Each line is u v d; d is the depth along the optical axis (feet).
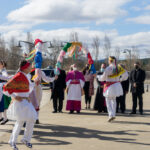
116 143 18.65
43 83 78.02
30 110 16.89
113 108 26.81
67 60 124.36
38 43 25.72
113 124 25.67
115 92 26.25
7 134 21.72
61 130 23.02
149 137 20.35
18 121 16.93
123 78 26.84
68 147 17.70
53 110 36.52
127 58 211.41
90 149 17.20
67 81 33.86
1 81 24.66
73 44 31.07
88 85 37.86
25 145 18.24
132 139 19.75
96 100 36.14
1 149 17.34
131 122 26.76
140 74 32.07
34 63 25.31
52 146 17.99
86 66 38.32
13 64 187.93
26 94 17.15
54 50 149.69
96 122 26.81
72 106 33.55
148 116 30.78
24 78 16.99
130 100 49.29
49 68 85.25
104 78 26.27
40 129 23.50
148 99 51.62
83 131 22.57
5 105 24.72
